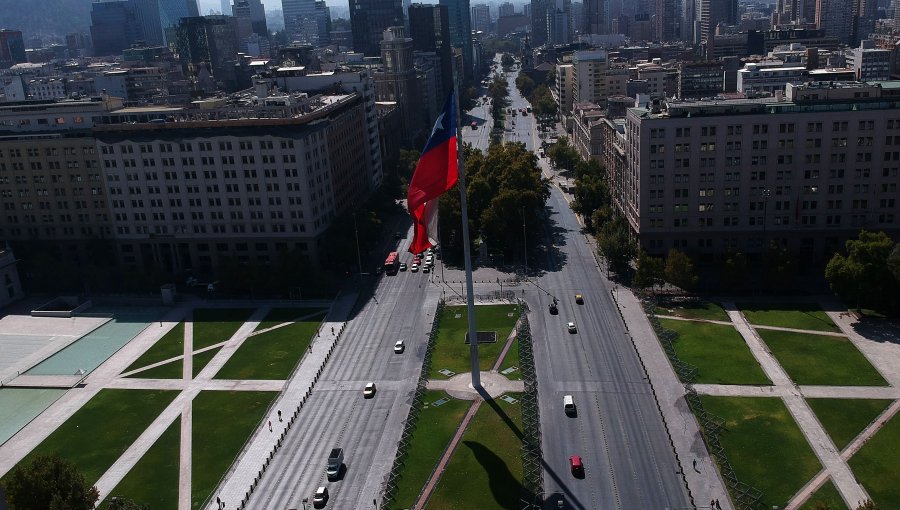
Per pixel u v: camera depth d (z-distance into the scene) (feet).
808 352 618.03
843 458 474.90
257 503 466.70
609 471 475.72
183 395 614.75
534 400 565.94
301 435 540.93
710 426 517.14
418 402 572.92
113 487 494.18
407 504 454.81
